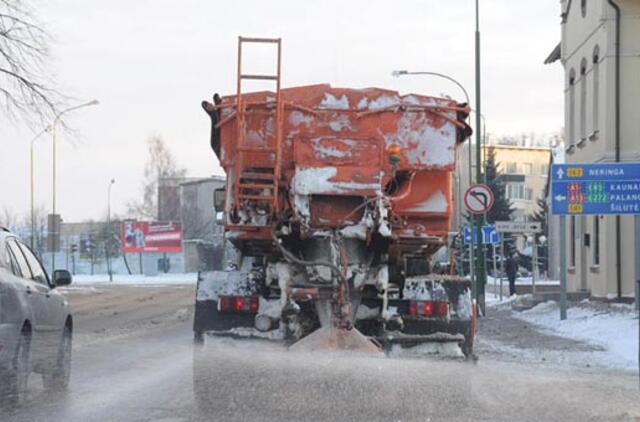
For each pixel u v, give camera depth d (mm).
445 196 11008
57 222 47562
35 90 28234
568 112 32219
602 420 9047
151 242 78938
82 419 8570
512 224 28781
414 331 10789
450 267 11984
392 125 10852
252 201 10688
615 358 14594
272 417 8766
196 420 8609
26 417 8641
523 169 105438
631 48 26281
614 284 26109
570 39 31891
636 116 26203
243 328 10672
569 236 32781
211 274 10859
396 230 10789
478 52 29391
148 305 30594
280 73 10719
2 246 10406
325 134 10742
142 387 10195
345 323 9984
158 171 92062
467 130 11031
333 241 10320
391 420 8703
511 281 35250
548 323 22172
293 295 10273
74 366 11711
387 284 10562
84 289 46312
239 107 10656
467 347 10766
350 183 10531
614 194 21141
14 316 9922
